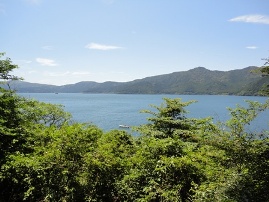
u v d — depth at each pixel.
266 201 7.40
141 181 9.44
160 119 15.49
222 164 9.23
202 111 115.88
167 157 9.17
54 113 22.58
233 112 10.39
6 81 13.68
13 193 9.83
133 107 162.12
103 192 9.38
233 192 7.55
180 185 8.22
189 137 13.84
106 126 72.50
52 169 8.96
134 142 16.70
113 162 9.43
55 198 8.58
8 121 12.12
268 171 8.08
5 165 9.15
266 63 8.73
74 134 9.45
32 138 11.62
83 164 9.30
